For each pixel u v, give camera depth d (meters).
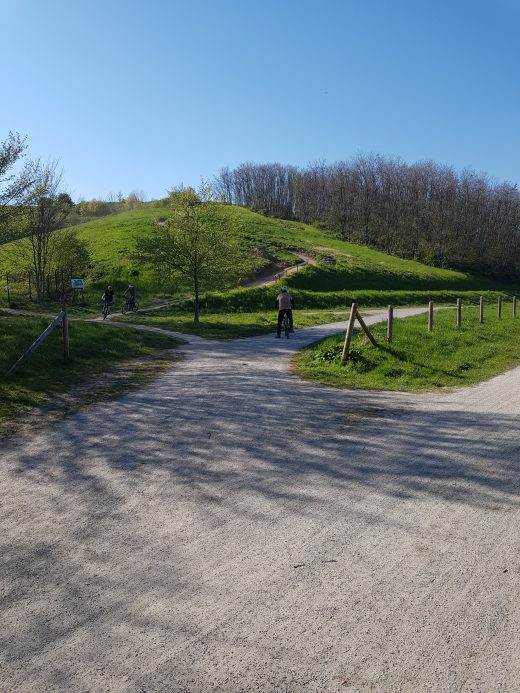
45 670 2.91
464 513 4.77
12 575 3.84
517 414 8.31
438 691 2.74
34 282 39.50
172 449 6.51
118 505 4.97
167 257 27.20
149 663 2.94
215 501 5.02
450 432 7.27
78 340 14.60
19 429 7.50
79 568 3.91
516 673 2.86
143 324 26.55
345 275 56.06
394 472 5.75
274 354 15.34
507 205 93.38
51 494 5.25
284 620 3.29
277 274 51.50
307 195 109.94
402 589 3.61
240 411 8.35
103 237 58.09
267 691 2.74
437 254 87.06
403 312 35.56
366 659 2.96
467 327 19.19
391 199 98.00
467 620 3.29
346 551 4.11
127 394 9.63
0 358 11.58
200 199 28.02
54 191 37.59
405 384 10.88
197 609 3.40
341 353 13.03
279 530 4.45
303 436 7.02
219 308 37.38
